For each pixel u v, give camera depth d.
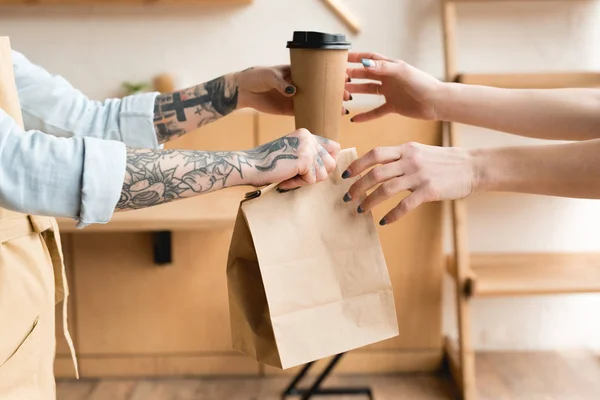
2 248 0.80
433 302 2.05
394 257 2.02
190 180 0.72
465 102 1.09
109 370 2.05
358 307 0.79
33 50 1.86
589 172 0.85
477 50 1.93
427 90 1.09
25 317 0.82
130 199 0.71
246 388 1.99
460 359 1.87
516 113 1.09
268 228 0.75
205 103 1.09
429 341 2.08
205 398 1.93
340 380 2.04
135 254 1.98
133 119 1.09
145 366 2.05
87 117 1.10
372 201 0.81
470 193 0.87
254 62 1.90
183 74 1.89
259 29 1.88
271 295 0.74
